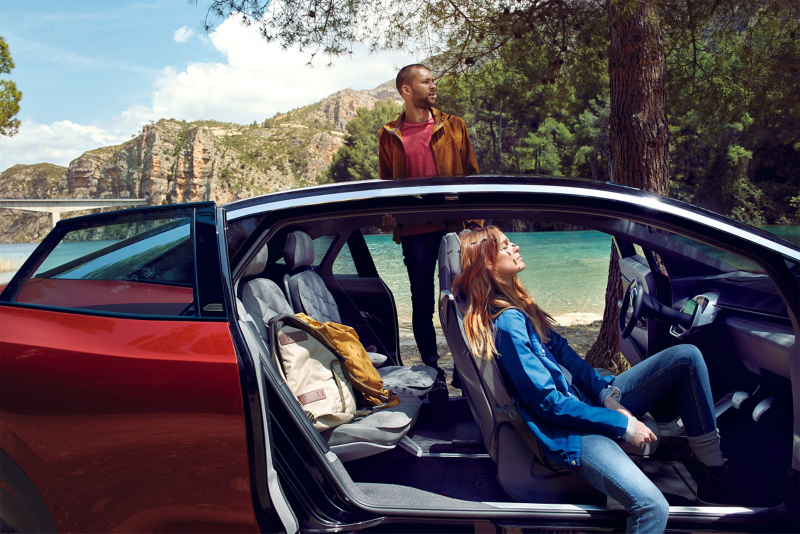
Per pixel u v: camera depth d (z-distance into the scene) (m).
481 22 4.79
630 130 3.89
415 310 3.02
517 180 1.78
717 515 1.51
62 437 1.39
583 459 1.56
